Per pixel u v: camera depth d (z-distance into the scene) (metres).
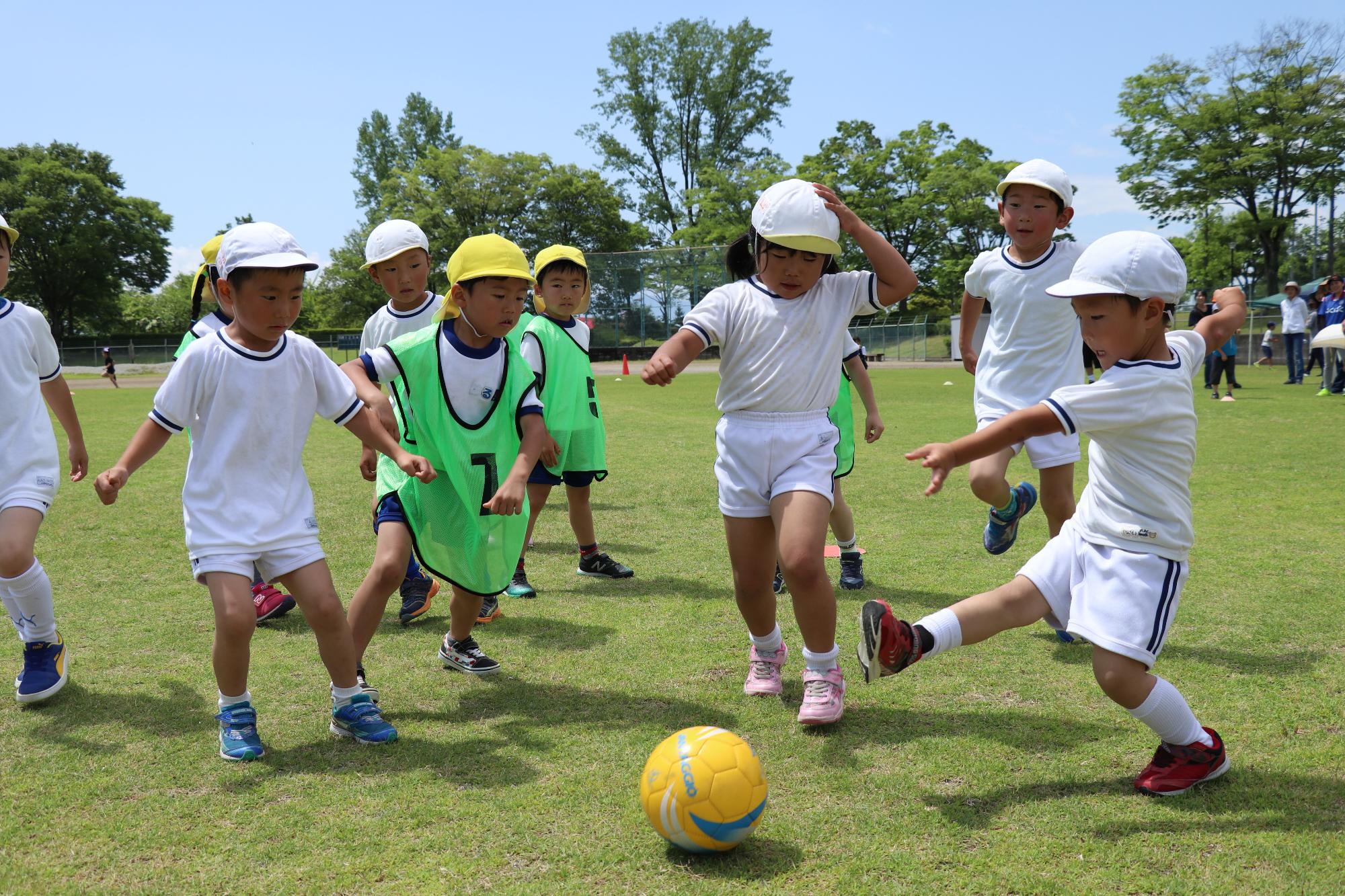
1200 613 4.33
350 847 2.48
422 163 51.69
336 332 56.94
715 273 40.88
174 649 4.18
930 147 48.69
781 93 55.91
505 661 4.00
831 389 3.45
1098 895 2.21
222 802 2.75
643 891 2.26
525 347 5.25
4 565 3.43
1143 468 2.69
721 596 4.98
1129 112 37.56
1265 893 2.20
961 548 5.82
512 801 2.74
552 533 6.66
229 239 3.11
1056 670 3.74
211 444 3.13
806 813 2.64
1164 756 2.75
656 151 57.28
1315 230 44.00
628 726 3.29
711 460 9.94
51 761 3.05
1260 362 26.11
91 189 56.56
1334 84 35.28
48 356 3.85
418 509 3.62
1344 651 3.82
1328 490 7.23
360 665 3.53
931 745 3.07
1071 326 4.33
